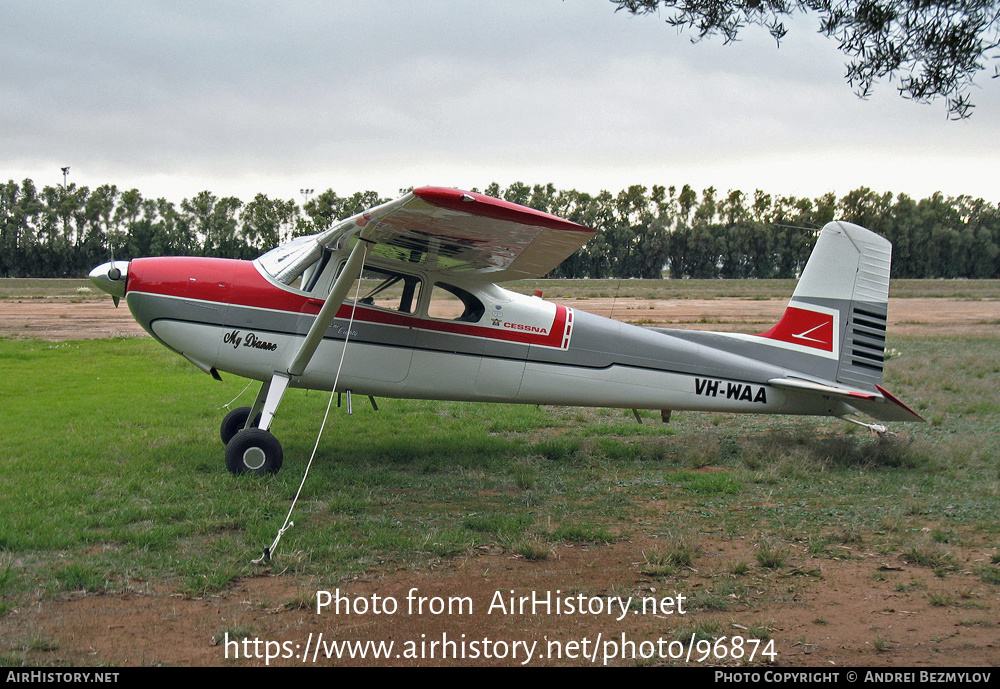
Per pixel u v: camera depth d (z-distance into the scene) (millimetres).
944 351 17562
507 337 7641
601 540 5309
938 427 9625
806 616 4078
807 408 8367
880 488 6801
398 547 5020
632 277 91688
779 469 7367
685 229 94000
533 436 9398
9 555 4625
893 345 18891
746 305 37750
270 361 7188
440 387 7590
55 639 3617
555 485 6914
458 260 7062
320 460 7574
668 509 6172
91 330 21750
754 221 93938
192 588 4234
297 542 4977
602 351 7883
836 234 8328
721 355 8164
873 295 8336
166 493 6055
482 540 5215
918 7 4320
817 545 5141
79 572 4367
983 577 4609
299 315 7180
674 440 9148
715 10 4871
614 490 6773
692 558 4941
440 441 8734
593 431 9602
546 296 44844
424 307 7422
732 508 6195
